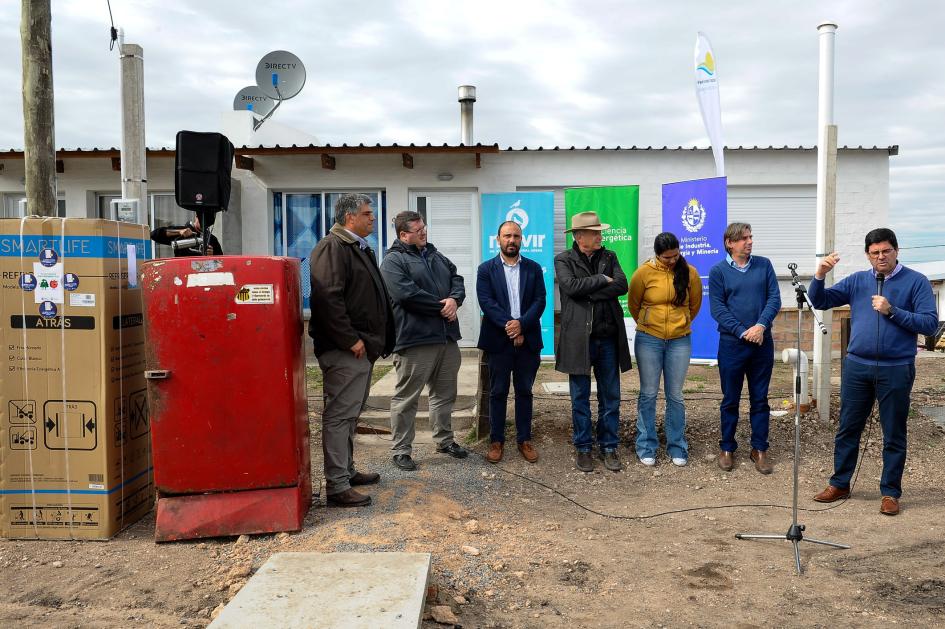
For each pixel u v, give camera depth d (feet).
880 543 14.42
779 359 34.53
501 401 19.79
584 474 19.45
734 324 19.07
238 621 10.14
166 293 13.83
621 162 37.47
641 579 12.87
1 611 11.36
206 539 14.06
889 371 16.14
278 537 13.94
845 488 17.34
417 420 23.44
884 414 16.37
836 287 17.26
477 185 37.58
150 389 13.94
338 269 15.16
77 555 13.61
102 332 14.24
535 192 36.58
